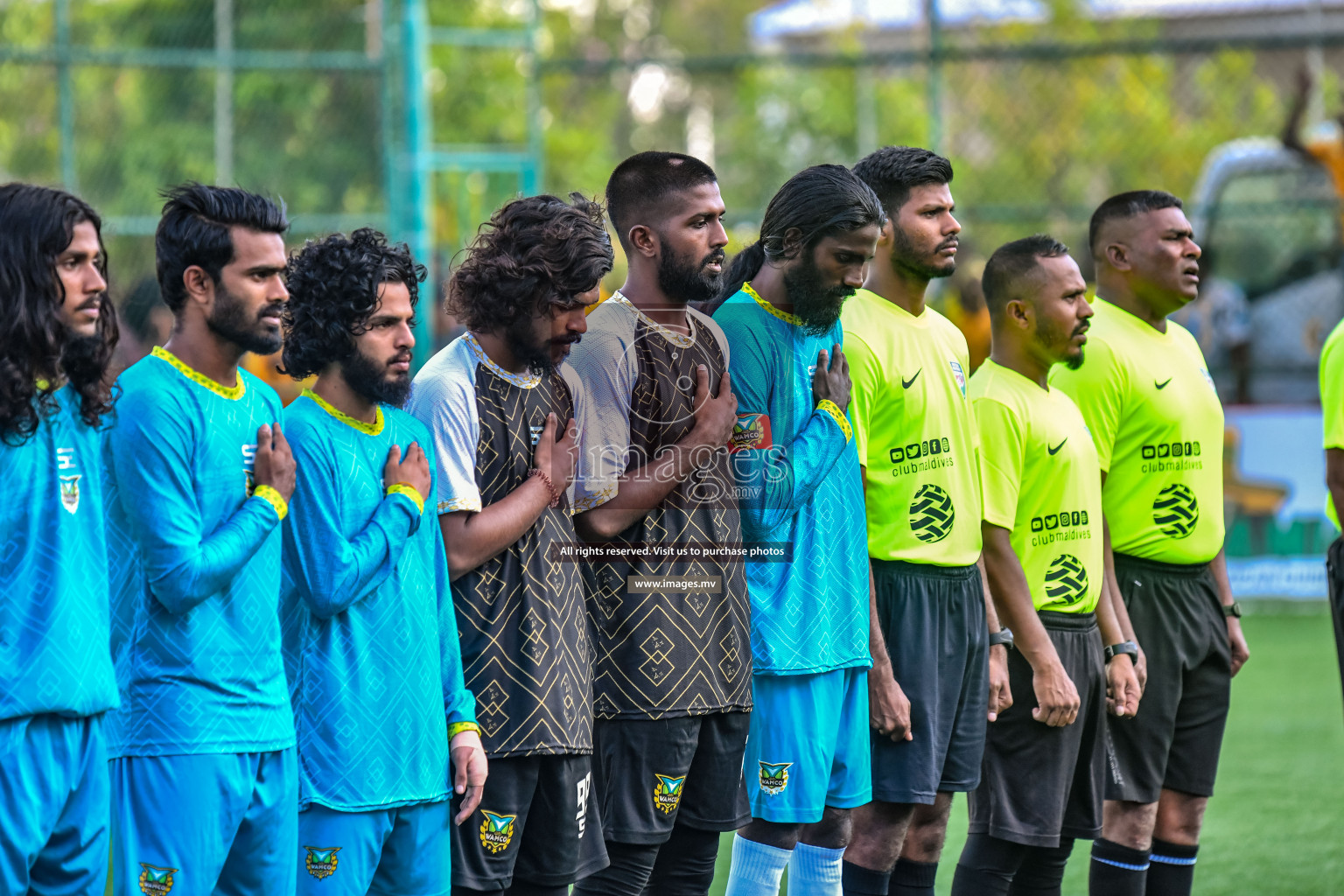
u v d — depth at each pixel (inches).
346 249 317.7
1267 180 1387.8
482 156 1040.2
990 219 1079.6
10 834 274.1
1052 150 1696.6
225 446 305.6
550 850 334.0
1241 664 479.8
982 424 424.8
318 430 317.1
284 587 319.3
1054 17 1686.8
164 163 1441.9
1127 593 455.2
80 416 288.4
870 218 364.2
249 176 1451.8
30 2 1456.7
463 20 1654.8
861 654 380.2
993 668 415.5
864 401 391.5
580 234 331.3
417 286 331.6
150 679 295.7
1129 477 456.4
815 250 363.9
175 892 291.9
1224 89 1728.6
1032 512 428.8
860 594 383.2
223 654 298.0
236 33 1529.3
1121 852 450.9
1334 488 457.4
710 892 504.7
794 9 1882.4
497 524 327.3
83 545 285.9
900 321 403.2
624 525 347.3
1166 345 466.3
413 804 317.1
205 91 1486.2
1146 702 449.7
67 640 279.9
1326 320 1249.4
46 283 274.8
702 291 358.3
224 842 296.2
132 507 295.3
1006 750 422.6
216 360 307.9
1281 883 509.7
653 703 345.7
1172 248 457.7
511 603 332.5
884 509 398.3
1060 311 423.8
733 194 1877.5
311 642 316.2
